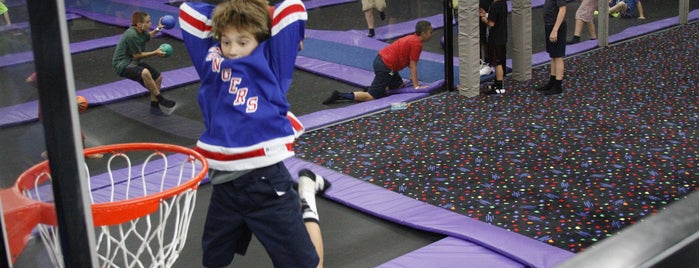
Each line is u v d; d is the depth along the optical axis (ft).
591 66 29.99
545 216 16.49
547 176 18.80
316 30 35.76
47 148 6.70
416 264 14.33
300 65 30.91
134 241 15.58
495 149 20.92
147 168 20.15
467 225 15.83
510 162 19.88
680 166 19.04
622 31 36.32
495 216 16.61
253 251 15.57
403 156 20.75
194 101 27.04
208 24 11.66
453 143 21.59
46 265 7.30
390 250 15.44
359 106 25.38
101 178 19.34
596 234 15.51
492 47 26.11
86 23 35.78
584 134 21.83
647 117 23.17
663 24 37.32
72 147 6.72
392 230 16.35
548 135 21.88
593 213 16.53
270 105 11.15
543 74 28.89
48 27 6.46
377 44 31.96
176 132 23.97
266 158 11.12
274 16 11.25
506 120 23.47
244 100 11.09
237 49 11.20
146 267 14.48
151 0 38.24
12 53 7.05
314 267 11.92
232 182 11.39
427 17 32.24
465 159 20.27
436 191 18.21
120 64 25.13
